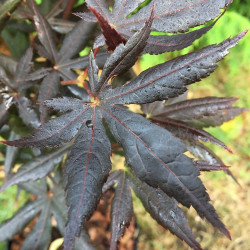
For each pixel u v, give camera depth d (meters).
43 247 0.22
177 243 0.37
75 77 0.17
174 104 0.18
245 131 0.48
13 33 0.23
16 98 0.17
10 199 0.36
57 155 0.18
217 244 0.38
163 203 0.15
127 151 0.12
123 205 0.17
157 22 0.13
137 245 0.30
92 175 0.11
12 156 0.20
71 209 0.11
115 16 0.14
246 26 0.46
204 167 0.15
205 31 0.12
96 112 0.12
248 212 0.41
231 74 0.52
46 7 0.20
